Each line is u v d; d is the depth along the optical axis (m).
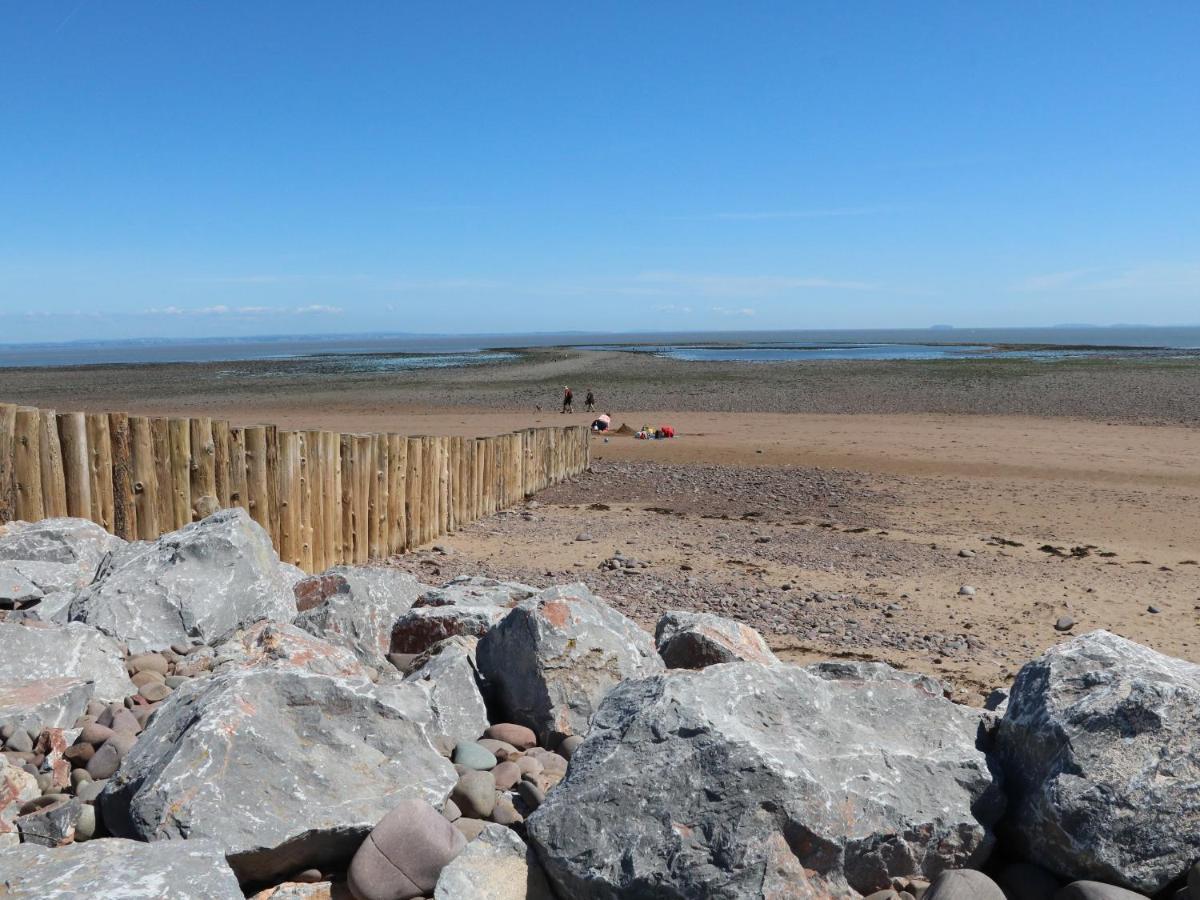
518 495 16.81
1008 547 12.91
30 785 4.08
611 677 5.21
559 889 3.47
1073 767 3.67
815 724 3.93
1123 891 3.41
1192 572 11.53
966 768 3.90
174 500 9.32
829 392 42.56
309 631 6.28
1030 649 8.45
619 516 15.30
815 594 10.18
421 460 12.78
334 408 38.91
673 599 9.85
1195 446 23.72
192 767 3.63
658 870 3.31
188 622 6.05
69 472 8.74
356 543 11.35
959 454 22.42
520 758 4.64
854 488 17.92
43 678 4.95
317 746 3.97
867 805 3.60
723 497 17.22
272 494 9.95
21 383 59.50
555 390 45.78
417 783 3.97
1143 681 3.79
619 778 3.55
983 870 3.82
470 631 6.24
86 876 3.03
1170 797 3.52
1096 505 16.12
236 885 3.17
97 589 6.14
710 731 3.60
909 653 8.21
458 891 3.39
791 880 3.31
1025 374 50.75
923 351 102.62
